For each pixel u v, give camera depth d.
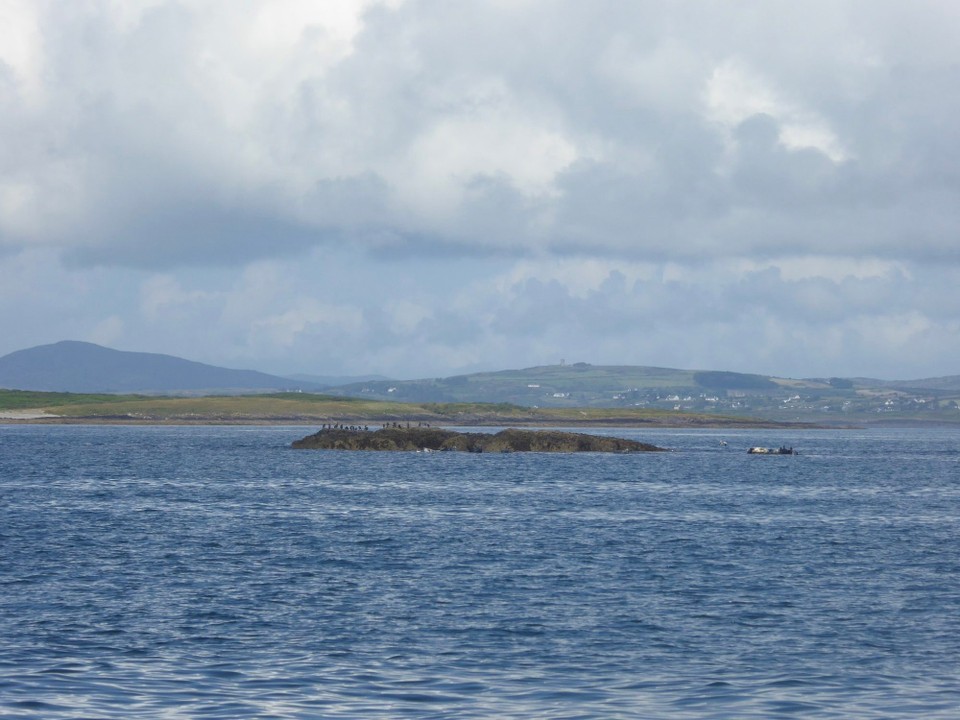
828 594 87.56
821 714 55.41
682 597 85.88
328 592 87.25
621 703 57.03
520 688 59.78
